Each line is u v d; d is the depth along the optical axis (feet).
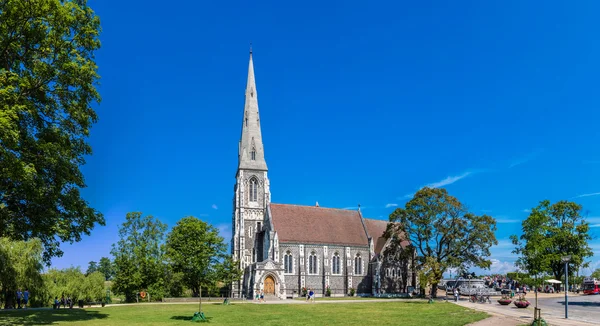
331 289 335.47
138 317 153.58
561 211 312.91
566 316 138.51
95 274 269.03
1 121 101.50
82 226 143.54
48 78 128.47
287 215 346.95
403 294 343.05
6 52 124.57
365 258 353.31
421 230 288.10
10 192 125.39
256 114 406.41
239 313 171.83
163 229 304.09
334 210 373.20
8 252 182.39
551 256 132.36
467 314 154.71
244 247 370.73
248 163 389.39
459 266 279.08
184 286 300.40
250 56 421.59
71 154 141.08
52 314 154.10
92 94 140.46
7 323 120.67
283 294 301.84
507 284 335.88
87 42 136.26
